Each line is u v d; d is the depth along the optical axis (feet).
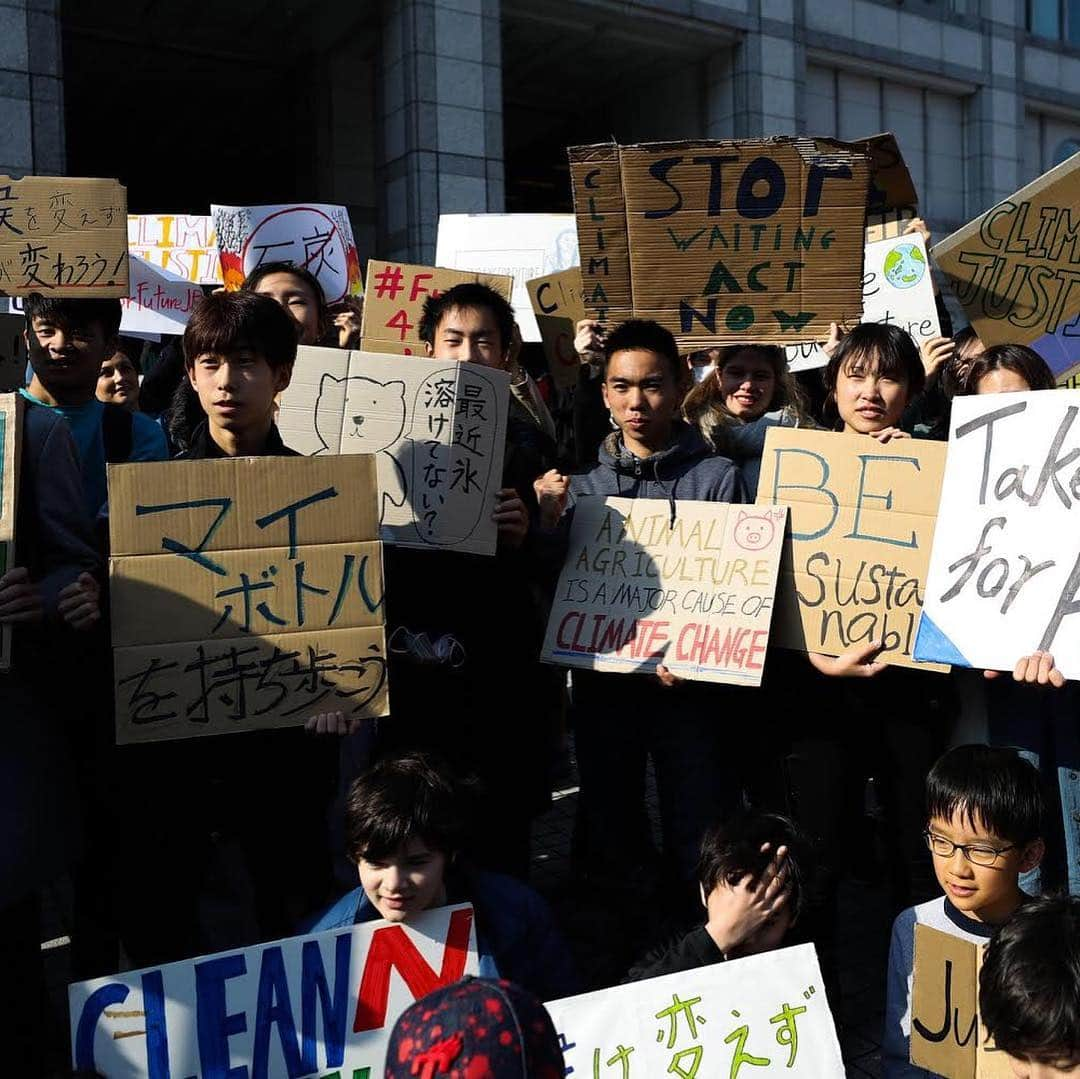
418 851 7.52
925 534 10.06
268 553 8.59
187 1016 7.10
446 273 14.24
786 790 10.66
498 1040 4.03
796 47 50.55
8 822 8.43
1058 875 9.96
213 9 45.62
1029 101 59.06
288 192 68.08
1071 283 12.60
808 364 16.69
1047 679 8.61
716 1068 7.17
